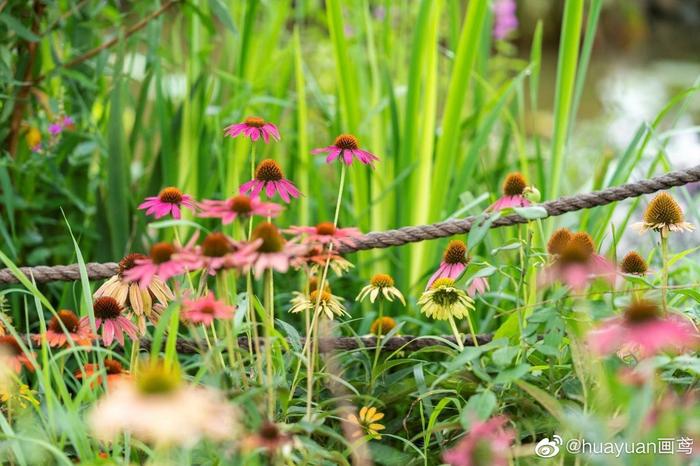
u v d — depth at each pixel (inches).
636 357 116.8
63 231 155.9
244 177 159.2
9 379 117.9
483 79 161.0
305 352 123.6
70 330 122.3
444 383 122.0
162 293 120.7
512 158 192.2
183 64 168.7
